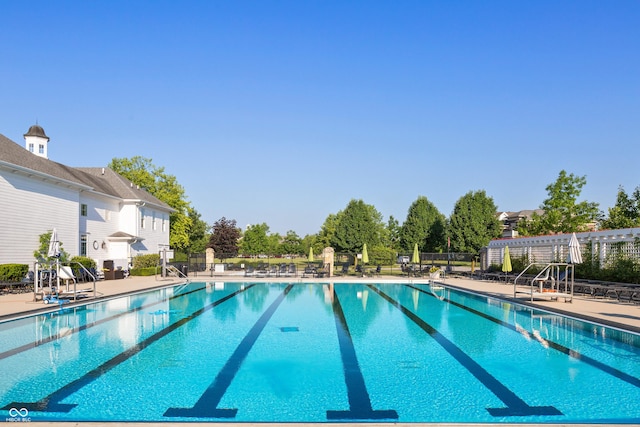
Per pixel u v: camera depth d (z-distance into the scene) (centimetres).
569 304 1490
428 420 554
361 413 577
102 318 1300
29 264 2064
